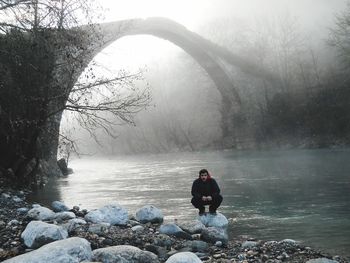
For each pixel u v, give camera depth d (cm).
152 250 654
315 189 1526
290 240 749
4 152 1802
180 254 539
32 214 895
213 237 750
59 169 2920
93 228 765
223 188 1683
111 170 3478
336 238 784
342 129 4881
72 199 1505
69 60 1576
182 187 1856
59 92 1625
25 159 1806
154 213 982
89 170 3619
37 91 1602
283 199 1323
